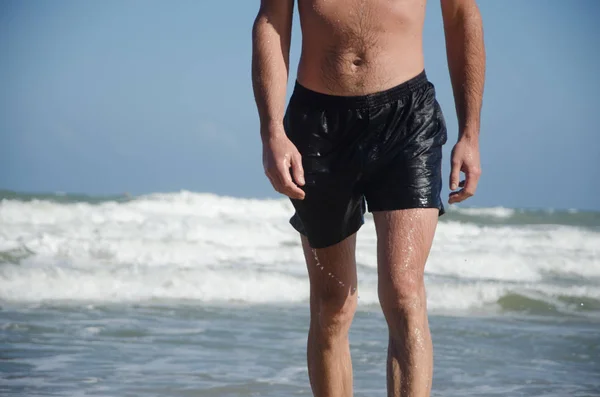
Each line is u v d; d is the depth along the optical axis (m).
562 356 9.84
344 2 4.61
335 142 4.67
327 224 4.87
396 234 4.53
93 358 8.83
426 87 4.75
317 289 5.09
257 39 4.65
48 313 11.66
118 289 13.81
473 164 4.61
